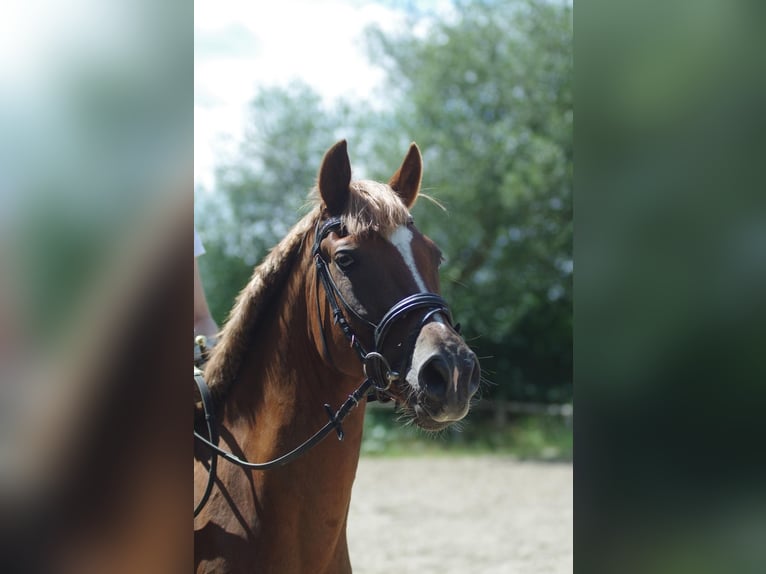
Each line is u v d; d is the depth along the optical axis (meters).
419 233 2.21
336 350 2.16
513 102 13.90
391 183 2.52
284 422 2.22
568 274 14.13
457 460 11.95
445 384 1.92
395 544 6.41
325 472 2.20
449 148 13.70
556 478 10.09
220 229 20.55
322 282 2.18
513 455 12.43
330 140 19.22
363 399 2.29
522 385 14.78
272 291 2.38
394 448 13.23
